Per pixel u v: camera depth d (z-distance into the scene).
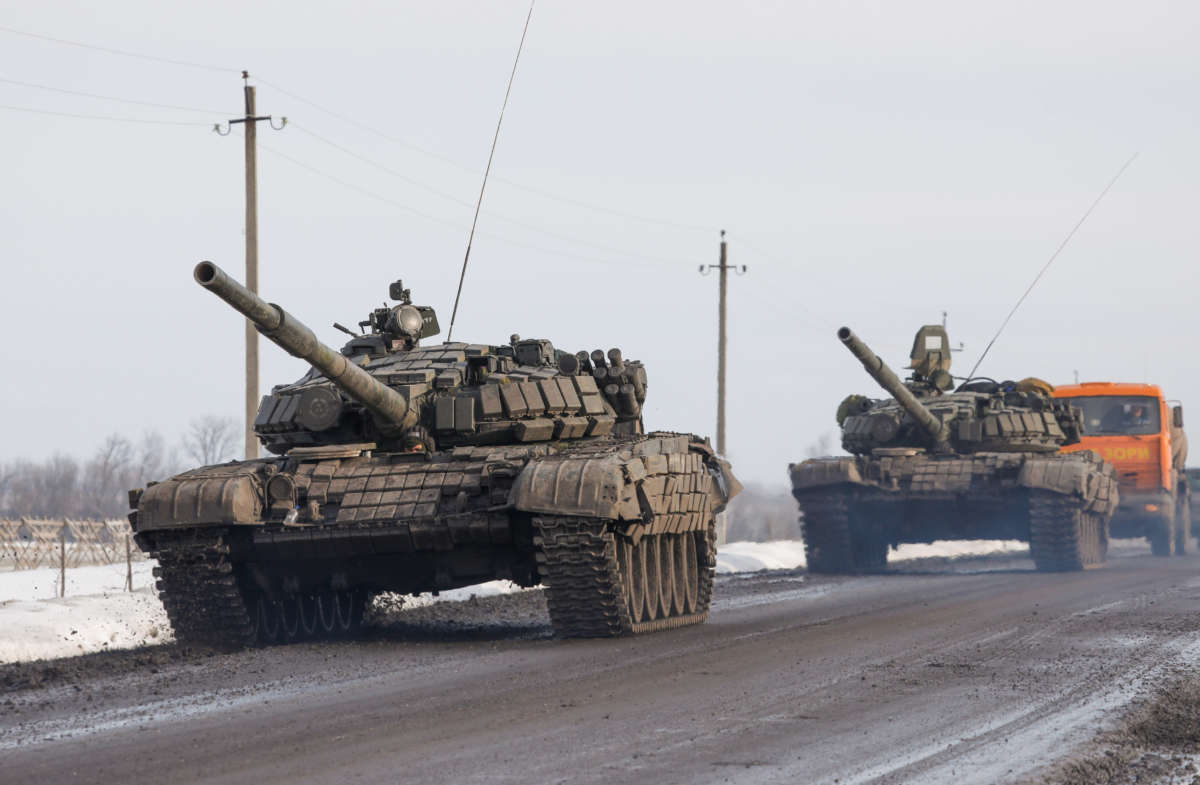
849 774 42.47
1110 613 93.25
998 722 51.69
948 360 168.00
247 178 150.12
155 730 50.91
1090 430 186.38
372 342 102.06
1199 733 50.88
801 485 153.00
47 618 92.88
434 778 41.81
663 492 87.50
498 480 82.75
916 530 157.62
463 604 118.75
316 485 86.06
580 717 52.75
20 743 49.06
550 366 101.44
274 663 72.38
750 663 68.69
